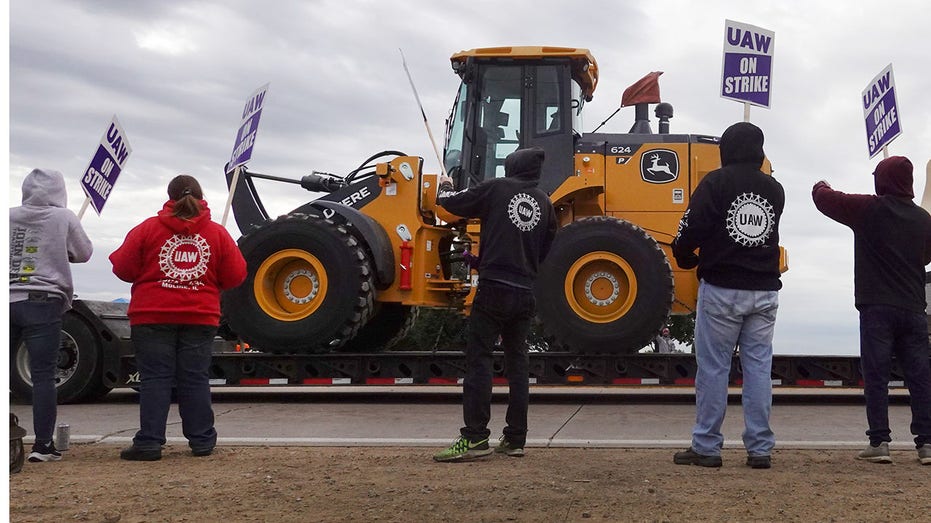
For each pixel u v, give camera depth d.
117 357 9.02
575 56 9.28
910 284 5.25
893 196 5.32
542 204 5.39
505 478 4.53
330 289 8.93
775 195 5.04
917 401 5.21
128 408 8.62
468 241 9.51
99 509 3.84
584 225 8.84
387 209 9.47
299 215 9.20
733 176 4.98
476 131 9.33
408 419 7.51
